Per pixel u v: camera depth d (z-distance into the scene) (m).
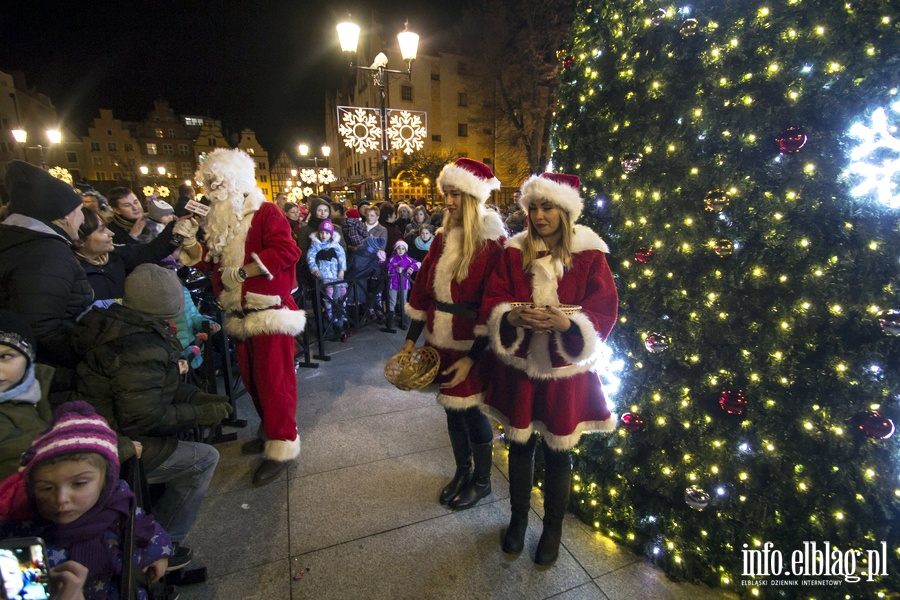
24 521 1.10
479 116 24.34
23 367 1.29
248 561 1.98
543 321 1.52
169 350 1.69
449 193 2.03
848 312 1.54
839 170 1.53
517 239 1.80
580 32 2.30
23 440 1.26
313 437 3.00
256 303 2.38
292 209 5.63
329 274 4.84
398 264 5.43
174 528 1.85
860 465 1.57
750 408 1.78
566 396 1.72
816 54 1.51
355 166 41.19
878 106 1.45
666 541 1.95
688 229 1.83
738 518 1.84
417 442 2.95
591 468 2.29
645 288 2.01
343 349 4.71
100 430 1.13
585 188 2.21
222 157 2.33
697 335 1.85
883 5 1.43
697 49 1.82
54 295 1.68
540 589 1.85
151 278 1.71
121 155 45.16
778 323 1.67
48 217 1.81
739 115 1.68
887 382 1.53
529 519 2.26
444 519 2.25
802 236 1.59
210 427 2.96
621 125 2.04
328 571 1.93
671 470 1.97
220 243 2.34
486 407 1.97
